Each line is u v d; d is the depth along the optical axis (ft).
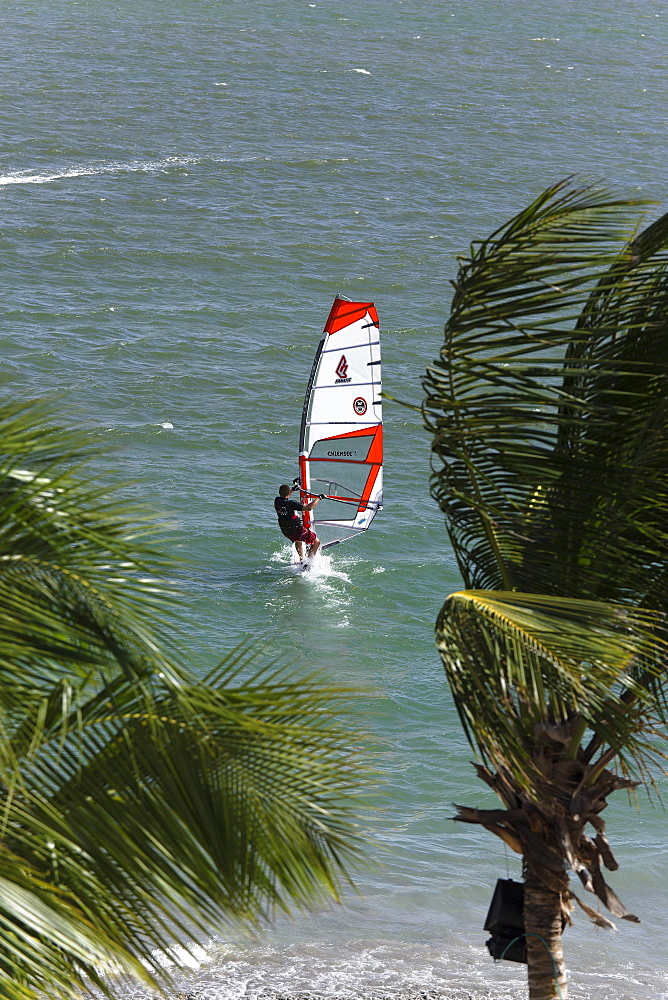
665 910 215.92
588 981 190.39
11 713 73.67
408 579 350.84
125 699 76.28
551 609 82.58
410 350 572.51
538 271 87.04
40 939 69.15
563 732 96.99
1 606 66.80
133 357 530.68
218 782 74.64
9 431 72.90
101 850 71.72
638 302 91.76
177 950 187.52
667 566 98.17
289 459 437.17
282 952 191.83
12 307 587.27
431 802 241.35
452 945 198.70
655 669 96.48
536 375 89.81
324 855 77.00
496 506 100.63
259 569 348.38
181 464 421.59
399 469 432.25
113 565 72.02
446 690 287.07
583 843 103.19
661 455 93.25
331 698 80.48
